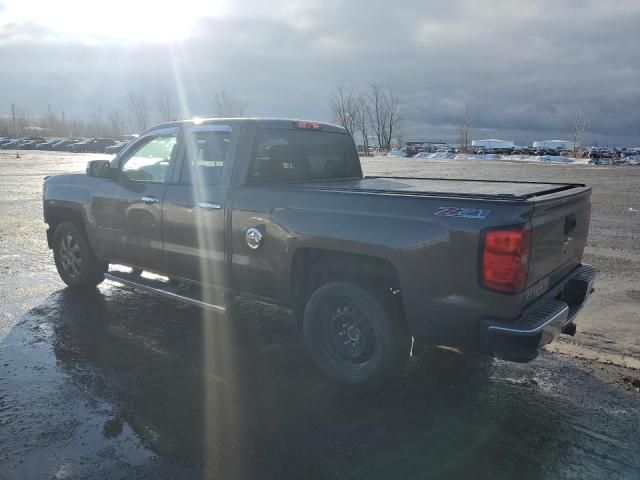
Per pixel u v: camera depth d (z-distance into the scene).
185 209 4.95
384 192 3.89
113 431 3.53
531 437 3.51
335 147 5.73
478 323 3.43
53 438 3.44
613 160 49.16
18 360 4.59
